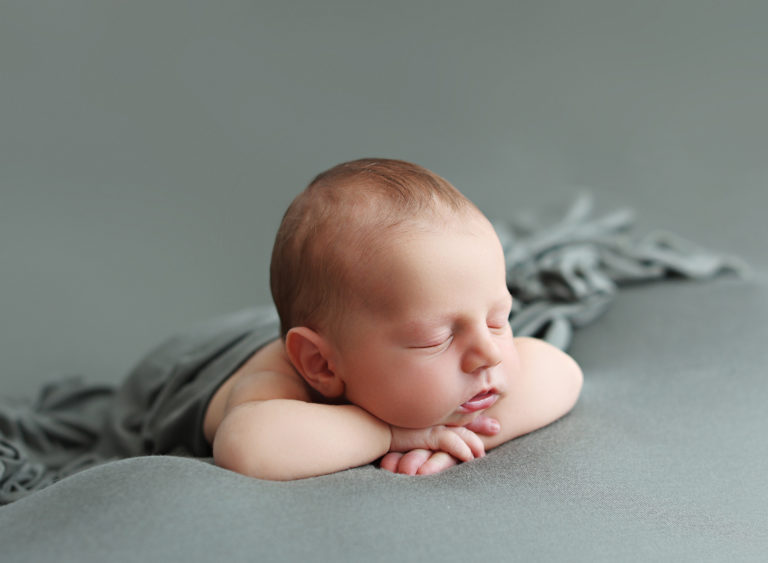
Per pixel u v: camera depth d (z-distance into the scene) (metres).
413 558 0.97
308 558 0.96
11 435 1.78
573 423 1.36
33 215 3.01
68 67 3.35
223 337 1.66
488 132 3.42
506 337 1.21
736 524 1.14
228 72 3.48
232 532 0.99
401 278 1.12
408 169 1.26
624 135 3.34
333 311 1.18
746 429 1.37
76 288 2.79
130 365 2.51
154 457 1.15
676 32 3.71
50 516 1.03
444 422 1.22
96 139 3.23
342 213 1.19
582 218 2.40
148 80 3.40
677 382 1.53
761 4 3.72
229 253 2.96
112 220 3.03
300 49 3.59
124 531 0.98
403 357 1.14
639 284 2.05
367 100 3.51
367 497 1.07
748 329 1.72
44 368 2.48
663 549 1.06
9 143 3.17
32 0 3.41
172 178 3.18
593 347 1.72
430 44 3.70
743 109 3.37
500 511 1.08
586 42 3.72
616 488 1.18
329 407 1.18
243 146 3.29
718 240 2.70
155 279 2.85
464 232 1.16
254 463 1.12
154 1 3.54
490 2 3.80
